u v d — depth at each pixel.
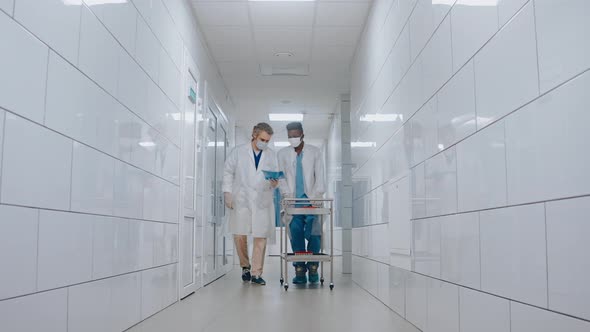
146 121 3.23
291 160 6.07
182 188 4.31
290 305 3.96
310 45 6.16
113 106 2.59
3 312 1.57
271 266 9.24
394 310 3.64
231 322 3.14
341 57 6.61
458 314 2.27
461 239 2.23
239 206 5.75
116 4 2.63
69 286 2.06
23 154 1.69
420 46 2.97
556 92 1.42
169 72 3.92
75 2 2.11
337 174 9.29
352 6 5.02
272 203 5.80
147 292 3.27
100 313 2.42
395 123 3.71
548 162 1.47
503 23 1.78
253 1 4.90
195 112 5.06
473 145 2.08
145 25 3.21
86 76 2.23
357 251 5.83
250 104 9.30
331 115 10.23
